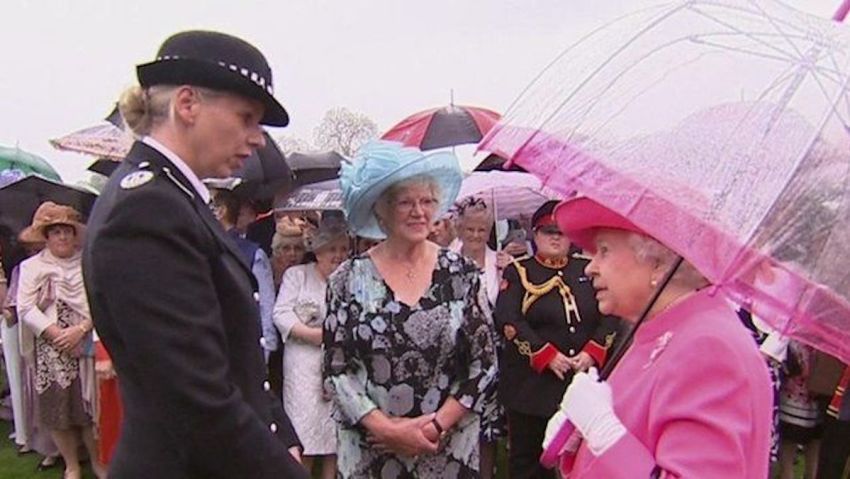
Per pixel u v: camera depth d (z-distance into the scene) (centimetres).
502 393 420
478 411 287
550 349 403
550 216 416
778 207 138
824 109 144
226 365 184
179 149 194
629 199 144
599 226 165
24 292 492
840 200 142
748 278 140
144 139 195
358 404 283
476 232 518
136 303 172
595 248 170
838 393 387
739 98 147
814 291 143
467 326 288
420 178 285
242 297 196
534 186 657
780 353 418
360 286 289
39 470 541
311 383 449
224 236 197
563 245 418
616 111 157
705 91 150
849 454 385
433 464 286
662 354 157
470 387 286
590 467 158
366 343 284
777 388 439
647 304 163
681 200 140
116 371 188
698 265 136
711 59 154
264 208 575
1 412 664
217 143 195
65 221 493
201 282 181
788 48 151
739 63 151
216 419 176
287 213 564
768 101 145
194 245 183
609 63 168
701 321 154
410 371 283
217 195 469
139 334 172
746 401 146
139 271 173
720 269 135
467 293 291
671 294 161
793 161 140
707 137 144
